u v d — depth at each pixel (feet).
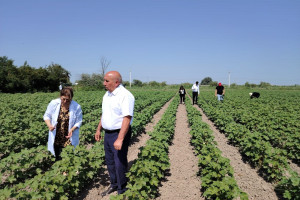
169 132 27.40
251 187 16.42
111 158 14.26
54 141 16.06
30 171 16.78
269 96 97.86
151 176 15.07
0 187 15.69
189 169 19.75
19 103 54.08
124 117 12.52
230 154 23.57
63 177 13.17
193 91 68.44
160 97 90.53
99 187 16.05
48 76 152.15
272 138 25.48
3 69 128.57
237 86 245.86
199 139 23.98
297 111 47.96
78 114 16.28
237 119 39.70
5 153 21.13
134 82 267.80
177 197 15.11
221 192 13.65
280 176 17.06
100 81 183.52
